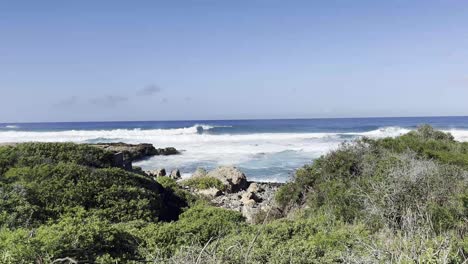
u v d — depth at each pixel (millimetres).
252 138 54438
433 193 8656
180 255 5328
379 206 8594
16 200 9773
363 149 14062
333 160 13289
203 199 17906
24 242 5770
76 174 12398
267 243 6898
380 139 16562
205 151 41750
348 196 10070
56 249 5914
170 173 28562
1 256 5402
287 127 78125
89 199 11555
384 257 4953
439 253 4953
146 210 11969
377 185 9438
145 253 6816
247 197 20141
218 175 23656
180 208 14875
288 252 6414
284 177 27922
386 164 11578
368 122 108375
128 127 97375
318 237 7441
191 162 35188
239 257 5520
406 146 15430
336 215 9625
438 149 16797
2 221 8602
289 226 8359
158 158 37688
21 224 8906
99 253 6512
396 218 8273
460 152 16766
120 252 6809
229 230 8758
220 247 6305
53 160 13773
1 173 12367
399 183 8828
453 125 83688
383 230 7602
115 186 12492
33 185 11094
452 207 8102
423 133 21406
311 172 13477
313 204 11562
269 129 72812
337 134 58625
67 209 10594
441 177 9453
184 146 46344
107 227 7238
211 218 10070
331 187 11453
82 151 15086
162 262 5711
